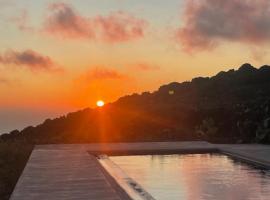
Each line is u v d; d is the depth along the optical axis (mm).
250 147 17484
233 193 9820
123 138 21578
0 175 12539
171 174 12375
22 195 8367
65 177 10258
